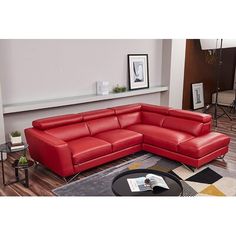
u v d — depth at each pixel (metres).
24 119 3.81
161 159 3.52
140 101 5.44
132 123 4.05
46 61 3.91
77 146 3.02
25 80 3.76
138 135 3.54
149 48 5.39
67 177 2.98
